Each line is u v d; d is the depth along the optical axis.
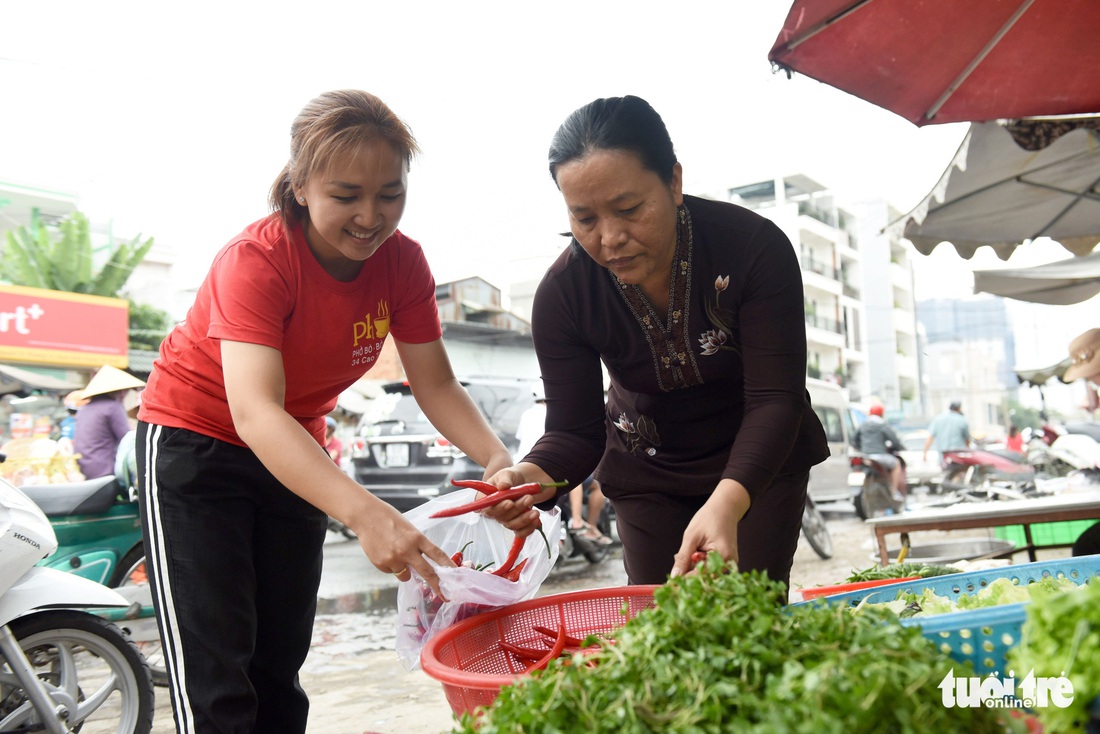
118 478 4.98
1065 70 3.32
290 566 2.37
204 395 2.16
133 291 20.84
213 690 2.12
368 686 4.40
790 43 3.24
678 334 2.21
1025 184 4.80
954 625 1.32
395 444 9.04
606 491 2.53
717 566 1.34
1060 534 6.07
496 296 21.23
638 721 1.05
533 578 1.94
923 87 3.45
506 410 9.74
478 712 1.27
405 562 1.78
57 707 3.37
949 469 13.55
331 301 2.17
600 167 1.79
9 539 3.28
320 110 1.93
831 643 1.15
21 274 15.74
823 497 11.59
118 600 3.59
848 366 47.56
